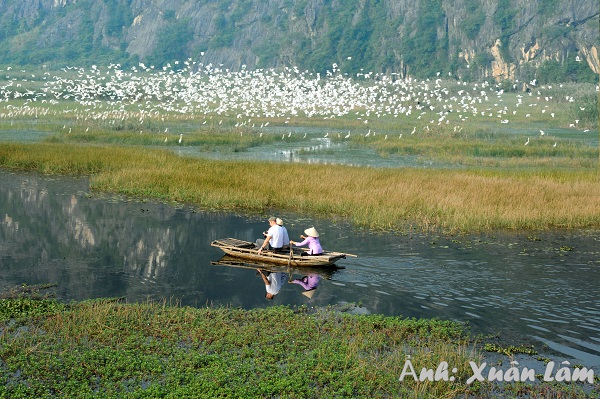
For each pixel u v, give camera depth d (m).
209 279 23.62
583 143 80.69
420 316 20.03
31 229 30.59
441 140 80.69
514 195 38.44
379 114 122.94
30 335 17.50
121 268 24.80
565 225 33.72
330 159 62.97
